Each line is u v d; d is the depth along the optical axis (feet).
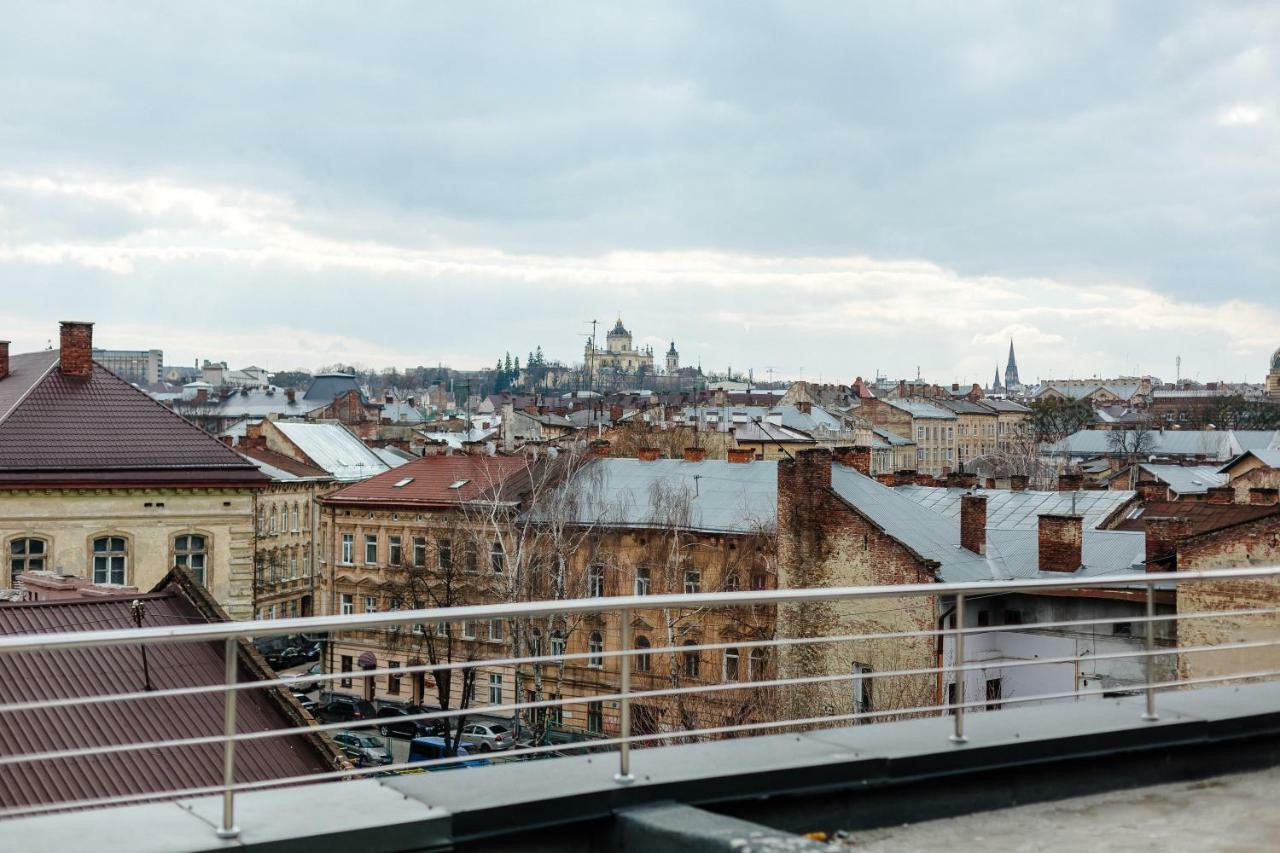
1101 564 126.11
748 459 204.74
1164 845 27.61
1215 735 33.55
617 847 25.67
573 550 166.09
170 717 69.56
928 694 116.98
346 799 25.04
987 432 639.76
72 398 149.18
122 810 24.25
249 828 23.17
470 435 451.12
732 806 27.22
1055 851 27.14
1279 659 100.37
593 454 215.72
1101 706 35.01
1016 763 30.53
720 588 163.12
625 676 26.78
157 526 143.13
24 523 136.98
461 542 184.96
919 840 27.81
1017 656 121.29
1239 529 103.81
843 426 472.85
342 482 285.23
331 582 215.72
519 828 25.09
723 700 114.93
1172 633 109.60
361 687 200.13
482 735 164.35
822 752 29.19
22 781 60.23
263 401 602.85
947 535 139.54
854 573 131.54
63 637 20.76
